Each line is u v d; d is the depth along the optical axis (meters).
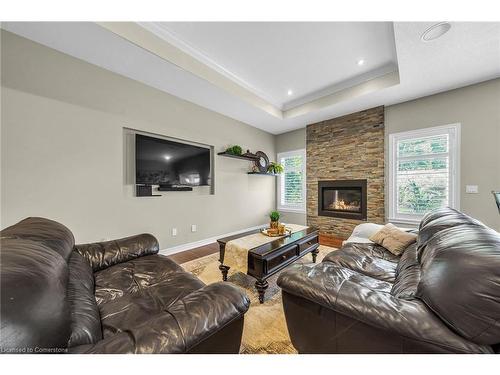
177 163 3.12
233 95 3.09
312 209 4.48
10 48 1.86
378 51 2.46
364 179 3.73
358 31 2.13
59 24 1.76
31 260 0.64
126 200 2.66
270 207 5.10
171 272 1.48
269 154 5.07
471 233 0.91
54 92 2.10
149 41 2.11
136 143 2.65
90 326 0.80
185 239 3.33
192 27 2.08
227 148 3.98
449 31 1.83
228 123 4.01
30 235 1.00
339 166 4.05
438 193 3.12
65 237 1.17
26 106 1.95
